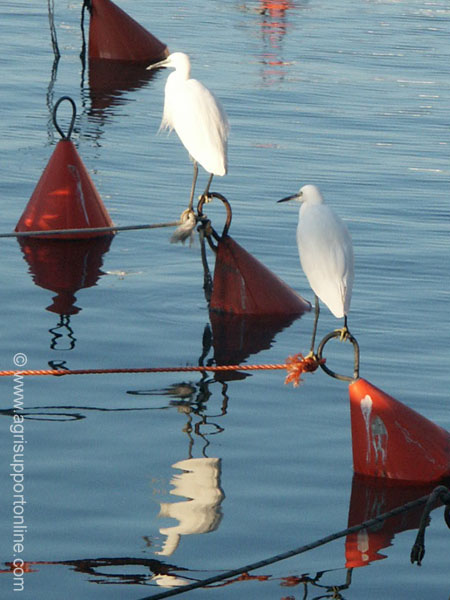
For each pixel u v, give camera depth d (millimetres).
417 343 12141
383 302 13570
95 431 9609
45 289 13539
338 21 40594
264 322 12914
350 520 8258
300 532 8023
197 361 11477
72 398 10336
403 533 8109
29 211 15930
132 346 11781
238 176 19906
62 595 7086
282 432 9727
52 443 9336
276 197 18562
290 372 9570
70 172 15906
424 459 9102
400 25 40656
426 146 23234
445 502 7652
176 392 10602
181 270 14672
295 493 8625
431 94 29016
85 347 11633
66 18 38062
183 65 13812
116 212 17188
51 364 11094
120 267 14656
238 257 13297
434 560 7695
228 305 13156
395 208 18141
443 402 10406
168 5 41875
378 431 9156
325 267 9500
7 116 23859
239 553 7688
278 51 33812
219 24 38188
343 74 30938
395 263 15117
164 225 13820
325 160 21516
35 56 31516
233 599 7090
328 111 26234
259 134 23531
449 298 13773
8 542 7699
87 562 7492
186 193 18562
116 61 31812
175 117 13562
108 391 10539
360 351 11875
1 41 33375
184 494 8492
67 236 15641
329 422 9969
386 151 22578
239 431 9711
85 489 8523
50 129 22875
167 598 7062
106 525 7992
